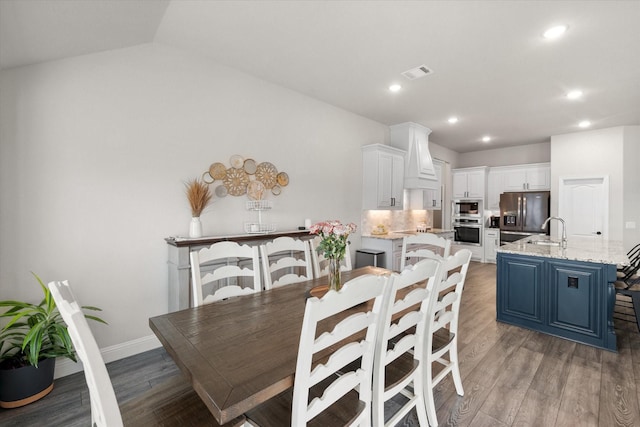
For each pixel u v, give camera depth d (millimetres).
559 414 1842
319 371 1053
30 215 2133
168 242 2631
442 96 3885
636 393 2041
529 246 3639
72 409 1893
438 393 2057
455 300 1978
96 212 2400
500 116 4688
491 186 6953
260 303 1773
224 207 3135
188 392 1334
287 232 3322
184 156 2852
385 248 4527
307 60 2982
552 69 3090
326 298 999
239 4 2154
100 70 2402
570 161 5668
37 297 2162
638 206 5117
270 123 3521
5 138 2043
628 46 2623
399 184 5031
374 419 1370
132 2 1967
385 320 1333
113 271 2482
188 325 1450
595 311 2748
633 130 5105
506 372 2316
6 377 1860
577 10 2154
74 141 2299
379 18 2295
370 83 3510
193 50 2826
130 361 2479
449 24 2352
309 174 3986
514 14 2213
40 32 1843
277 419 1185
